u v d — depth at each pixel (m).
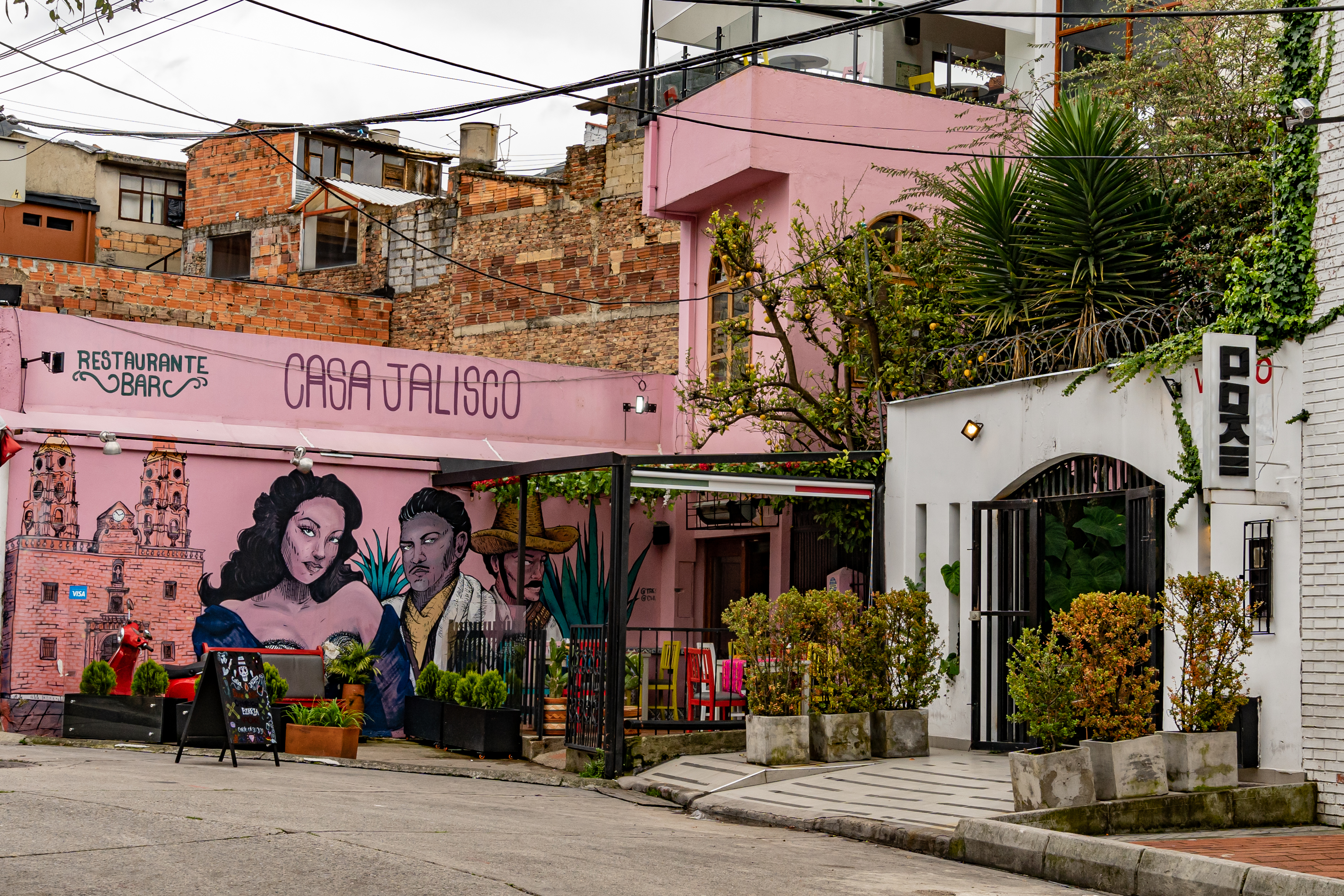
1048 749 10.02
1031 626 13.59
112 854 7.12
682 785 12.39
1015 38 20.67
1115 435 12.67
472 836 8.58
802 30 20.38
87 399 16.45
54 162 37.75
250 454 16.77
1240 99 14.37
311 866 7.07
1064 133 14.23
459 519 18.11
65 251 37.03
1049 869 8.84
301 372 17.88
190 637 16.23
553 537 18.86
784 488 15.08
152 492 16.19
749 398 17.05
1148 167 14.48
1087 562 13.27
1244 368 10.99
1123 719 10.16
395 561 17.59
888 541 15.51
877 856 9.34
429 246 27.38
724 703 14.93
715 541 19.69
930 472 15.04
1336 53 11.20
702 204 19.42
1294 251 11.23
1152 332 13.00
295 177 32.25
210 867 6.93
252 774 11.74
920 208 18.48
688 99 19.00
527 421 19.31
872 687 13.21
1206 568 11.69
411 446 18.23
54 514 15.60
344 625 17.20
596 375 19.91
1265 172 12.23
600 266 24.78
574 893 6.82
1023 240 14.84
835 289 16.11
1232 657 10.64
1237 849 9.03
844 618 13.24
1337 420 10.74
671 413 20.31
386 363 18.48
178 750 13.41
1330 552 10.67
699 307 19.83
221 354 17.36
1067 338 13.69
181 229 39.62
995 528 14.12
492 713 14.95
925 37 20.41
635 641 19.34
